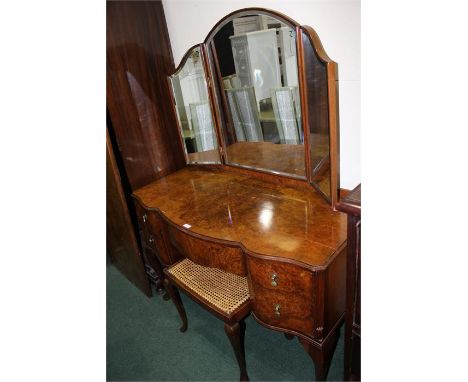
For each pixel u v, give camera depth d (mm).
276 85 1261
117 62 1498
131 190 1727
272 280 1026
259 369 1374
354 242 798
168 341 1596
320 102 1065
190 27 1544
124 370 1471
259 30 1215
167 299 1894
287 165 1379
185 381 1379
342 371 1290
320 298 973
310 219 1150
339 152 1148
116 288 2061
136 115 1618
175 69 1633
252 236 1100
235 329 1186
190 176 1730
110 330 1713
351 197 760
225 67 1400
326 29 1095
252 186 1491
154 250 1636
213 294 1274
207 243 1157
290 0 1143
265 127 1389
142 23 1546
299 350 1442
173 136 1803
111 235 1993
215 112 1551
